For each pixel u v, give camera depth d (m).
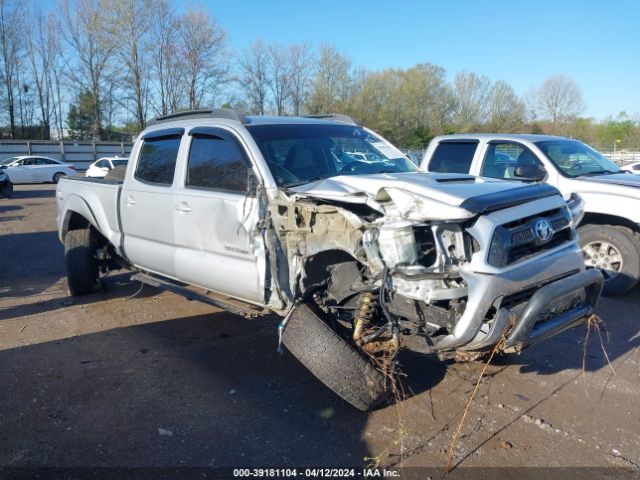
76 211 6.44
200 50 41.78
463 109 45.78
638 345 5.07
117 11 42.47
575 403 4.00
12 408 3.90
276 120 4.91
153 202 5.20
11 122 51.00
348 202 3.63
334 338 3.60
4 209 16.83
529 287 3.47
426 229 3.47
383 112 42.88
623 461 3.31
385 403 3.96
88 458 3.31
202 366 4.63
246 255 4.26
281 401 4.02
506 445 3.45
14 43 49.53
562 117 48.50
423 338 3.56
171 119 5.56
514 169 6.73
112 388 4.22
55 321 5.78
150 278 5.57
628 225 6.44
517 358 4.77
